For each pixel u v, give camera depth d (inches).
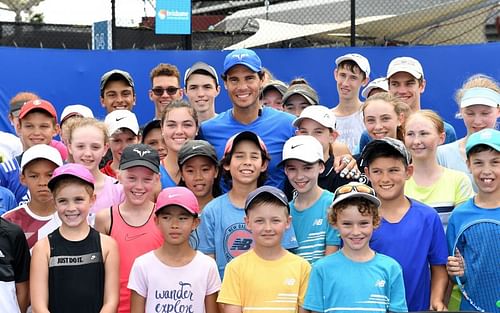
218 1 482.6
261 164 193.8
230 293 172.2
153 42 392.8
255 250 176.6
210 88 258.7
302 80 302.5
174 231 172.6
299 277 173.3
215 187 205.3
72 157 214.4
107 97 278.8
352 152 272.4
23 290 177.0
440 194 197.0
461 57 349.7
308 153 185.9
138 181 185.3
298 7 460.8
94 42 388.5
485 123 214.1
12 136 271.1
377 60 356.2
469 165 183.6
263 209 172.7
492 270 175.2
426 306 179.8
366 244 170.7
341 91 274.5
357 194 167.9
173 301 171.8
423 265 178.9
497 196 179.0
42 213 194.4
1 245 170.9
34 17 410.9
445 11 446.3
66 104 365.7
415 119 200.1
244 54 210.1
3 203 209.0
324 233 186.4
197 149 197.5
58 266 171.3
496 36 445.7
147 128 233.5
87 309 170.6
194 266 174.7
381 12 451.5
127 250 183.5
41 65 362.6
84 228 177.3
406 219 181.3
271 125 213.6
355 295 165.8
